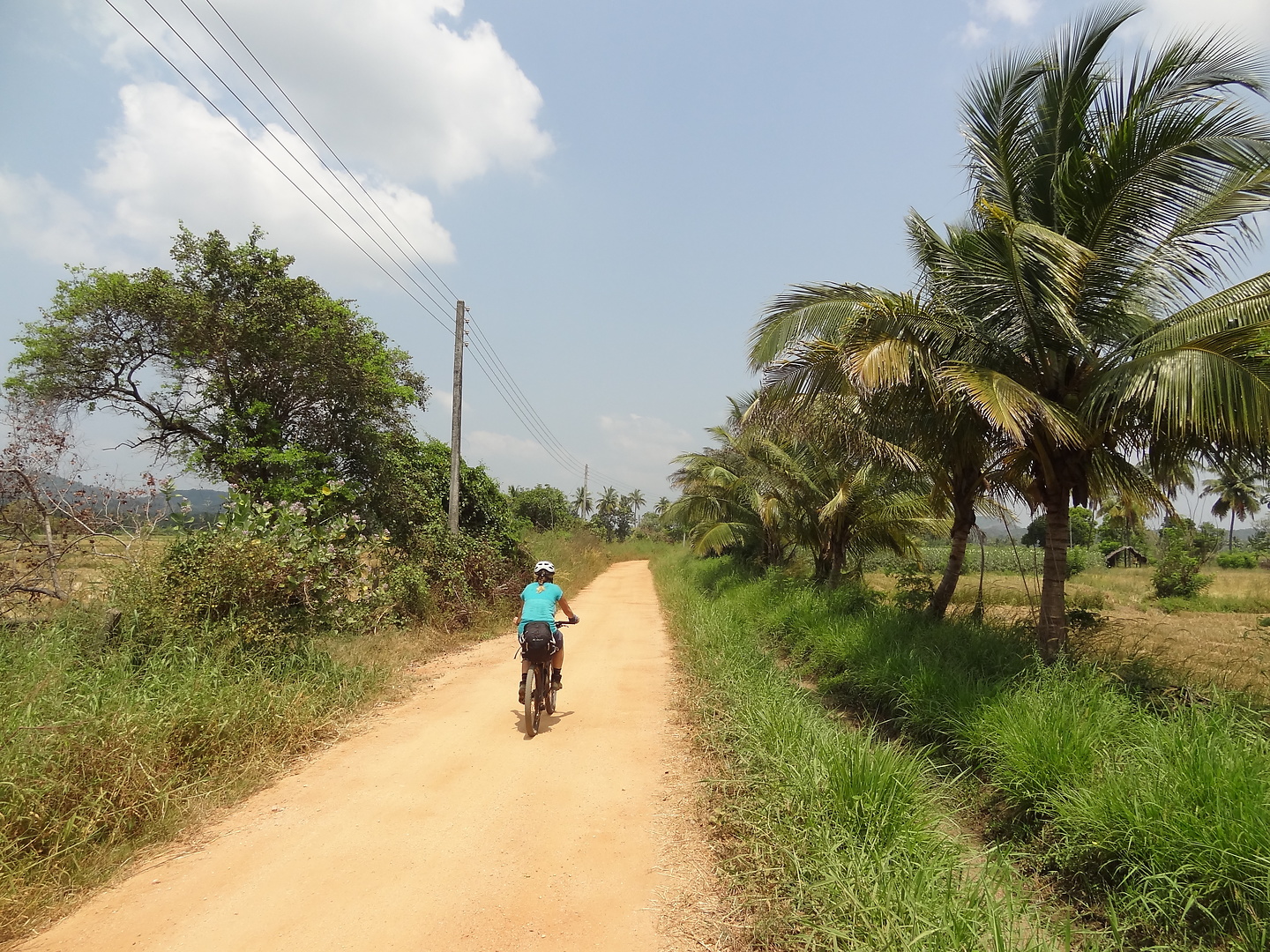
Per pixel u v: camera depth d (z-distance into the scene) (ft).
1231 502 146.72
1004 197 24.27
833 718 21.88
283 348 41.27
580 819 14.20
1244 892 10.05
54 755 13.26
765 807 13.26
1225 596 67.77
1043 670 19.25
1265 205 19.43
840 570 45.60
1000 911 9.73
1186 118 19.45
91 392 40.52
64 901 10.82
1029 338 23.35
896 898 9.71
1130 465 27.53
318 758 17.89
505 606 46.44
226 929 10.15
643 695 25.26
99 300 38.42
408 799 15.25
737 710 19.85
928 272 26.30
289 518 27.50
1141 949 9.84
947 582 32.58
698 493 68.80
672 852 12.71
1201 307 20.43
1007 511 36.40
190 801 14.28
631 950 9.66
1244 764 11.89
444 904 10.89
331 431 44.83
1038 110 23.38
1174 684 20.48
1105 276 21.44
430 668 29.81
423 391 55.16
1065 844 12.39
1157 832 11.09
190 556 23.03
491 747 18.98
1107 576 98.27
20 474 21.61
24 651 17.19
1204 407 17.57
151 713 15.75
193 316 39.24
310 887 11.40
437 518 46.24
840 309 24.54
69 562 23.54
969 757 16.47
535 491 150.20
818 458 43.14
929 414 25.99
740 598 47.24
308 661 23.26
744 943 9.81
